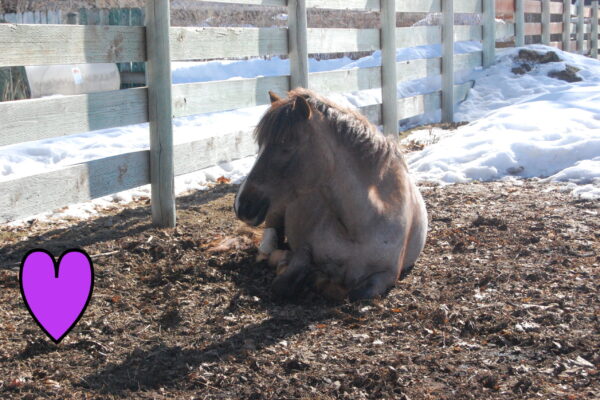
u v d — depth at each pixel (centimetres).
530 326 371
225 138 666
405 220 429
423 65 1091
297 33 751
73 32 494
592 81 1265
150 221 582
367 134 406
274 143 373
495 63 1355
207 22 1176
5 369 324
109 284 439
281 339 360
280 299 419
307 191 388
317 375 317
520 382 306
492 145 817
